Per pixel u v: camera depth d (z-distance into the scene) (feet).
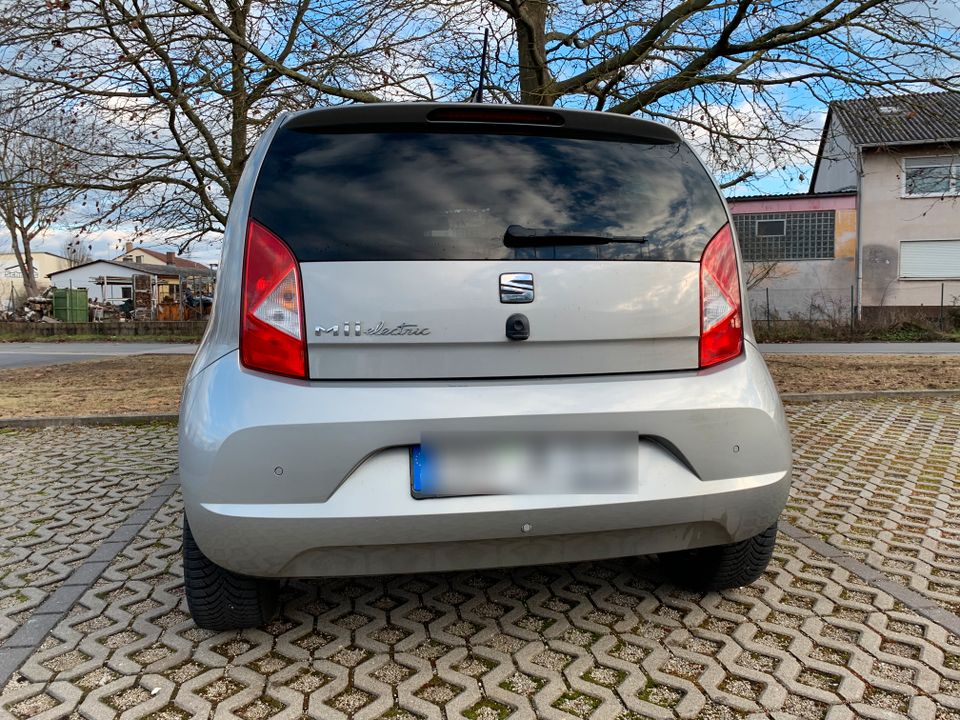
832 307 74.59
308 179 7.31
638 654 8.03
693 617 8.89
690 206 7.99
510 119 7.79
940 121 24.06
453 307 7.02
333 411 6.70
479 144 7.63
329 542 6.70
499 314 7.10
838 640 8.25
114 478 15.71
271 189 7.29
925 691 7.20
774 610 9.04
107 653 8.09
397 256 7.04
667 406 7.24
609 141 8.07
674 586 9.81
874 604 9.15
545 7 23.91
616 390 7.24
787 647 8.13
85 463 17.26
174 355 52.24
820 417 22.45
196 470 6.86
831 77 23.15
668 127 8.30
